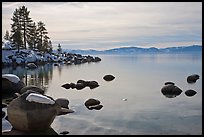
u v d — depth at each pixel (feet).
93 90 72.49
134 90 72.28
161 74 122.42
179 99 58.03
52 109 35.12
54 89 74.02
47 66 180.55
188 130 35.73
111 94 65.51
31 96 35.12
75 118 40.96
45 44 246.47
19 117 33.88
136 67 176.55
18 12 209.46
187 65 193.47
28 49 221.46
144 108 48.75
